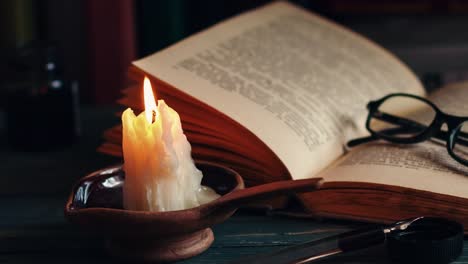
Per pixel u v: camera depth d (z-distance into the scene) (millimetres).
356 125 826
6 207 778
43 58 918
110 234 631
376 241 652
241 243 693
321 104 813
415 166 723
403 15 1246
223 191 680
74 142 954
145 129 633
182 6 1130
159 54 770
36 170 874
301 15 979
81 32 1122
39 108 922
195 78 752
